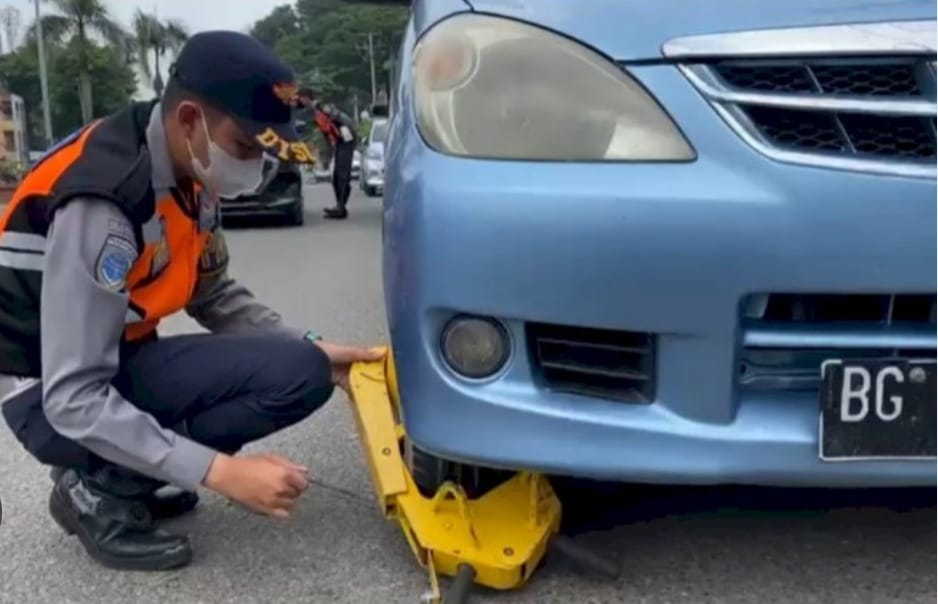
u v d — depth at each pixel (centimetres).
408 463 179
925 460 150
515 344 153
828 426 149
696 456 150
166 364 180
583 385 155
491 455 155
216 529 199
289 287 522
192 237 177
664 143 147
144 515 184
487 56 158
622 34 154
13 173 2189
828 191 141
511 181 149
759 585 172
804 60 146
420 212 154
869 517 198
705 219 143
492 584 167
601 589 171
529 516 172
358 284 528
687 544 188
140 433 162
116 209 158
